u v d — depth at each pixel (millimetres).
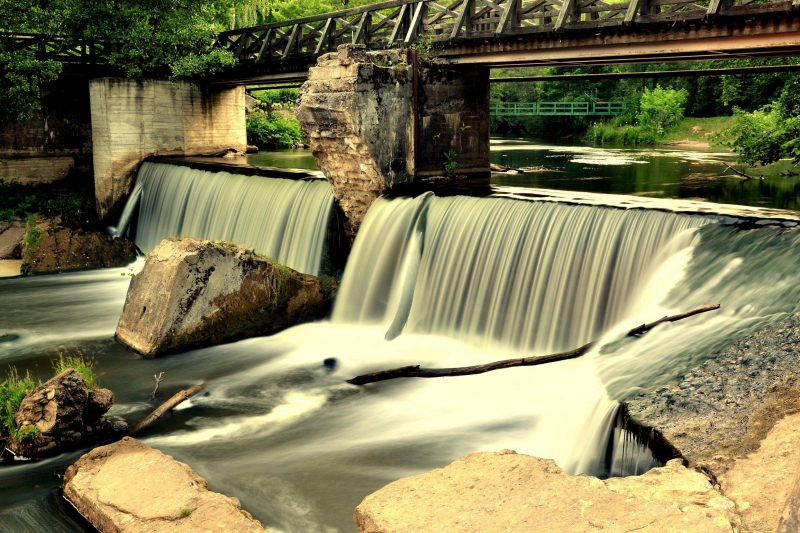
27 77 25156
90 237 23609
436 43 18281
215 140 28281
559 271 13445
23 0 24625
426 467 9953
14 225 24125
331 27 22125
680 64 43406
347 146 17422
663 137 40219
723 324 9695
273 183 20219
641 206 13266
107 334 16031
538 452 9836
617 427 8391
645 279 12289
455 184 18516
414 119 17969
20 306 18484
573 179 21391
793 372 7984
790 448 6824
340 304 16766
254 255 15500
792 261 10297
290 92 45781
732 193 17906
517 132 50469
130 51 25281
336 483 9672
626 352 10055
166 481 8930
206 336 14898
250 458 10461
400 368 13016
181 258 14633
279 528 8727
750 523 5973
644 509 6234
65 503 9195
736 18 12641
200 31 25984
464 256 14961
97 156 25922
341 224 18484
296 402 12383
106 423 11227
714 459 6957
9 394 11164
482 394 11930
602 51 14883
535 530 6203
